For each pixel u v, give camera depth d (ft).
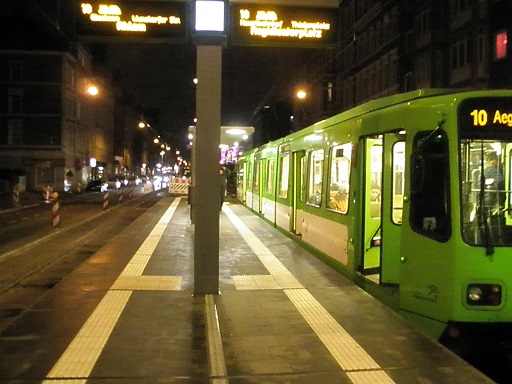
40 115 203.41
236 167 131.54
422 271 25.23
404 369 19.43
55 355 20.63
